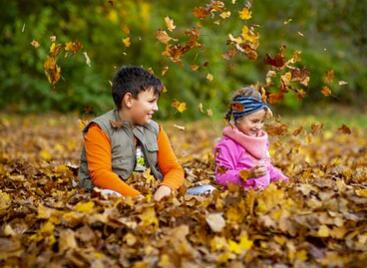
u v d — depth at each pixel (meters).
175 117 19.39
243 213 5.27
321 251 4.87
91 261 4.56
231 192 5.57
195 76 19.56
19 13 19.56
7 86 20.39
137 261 4.63
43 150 10.69
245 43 6.47
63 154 10.56
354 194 5.82
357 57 22.09
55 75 6.31
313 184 6.19
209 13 6.36
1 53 20.19
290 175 7.35
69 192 6.36
